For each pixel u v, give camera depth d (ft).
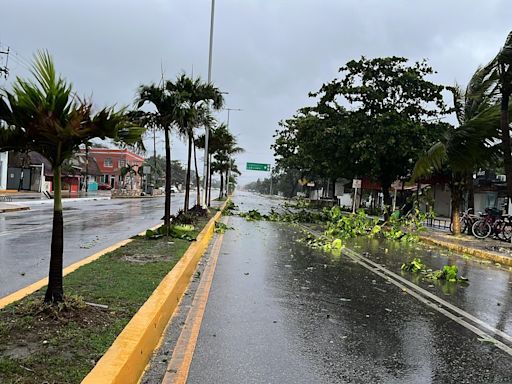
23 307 17.24
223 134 101.86
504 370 16.37
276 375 15.15
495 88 56.90
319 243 52.49
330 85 90.94
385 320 22.09
